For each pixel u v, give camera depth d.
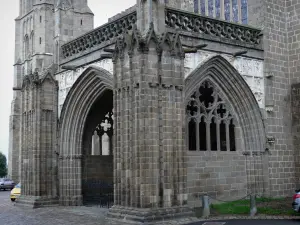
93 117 38.66
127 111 26.55
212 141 32.09
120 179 26.78
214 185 31.09
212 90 32.19
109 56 30.09
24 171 36.81
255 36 34.62
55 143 36.31
